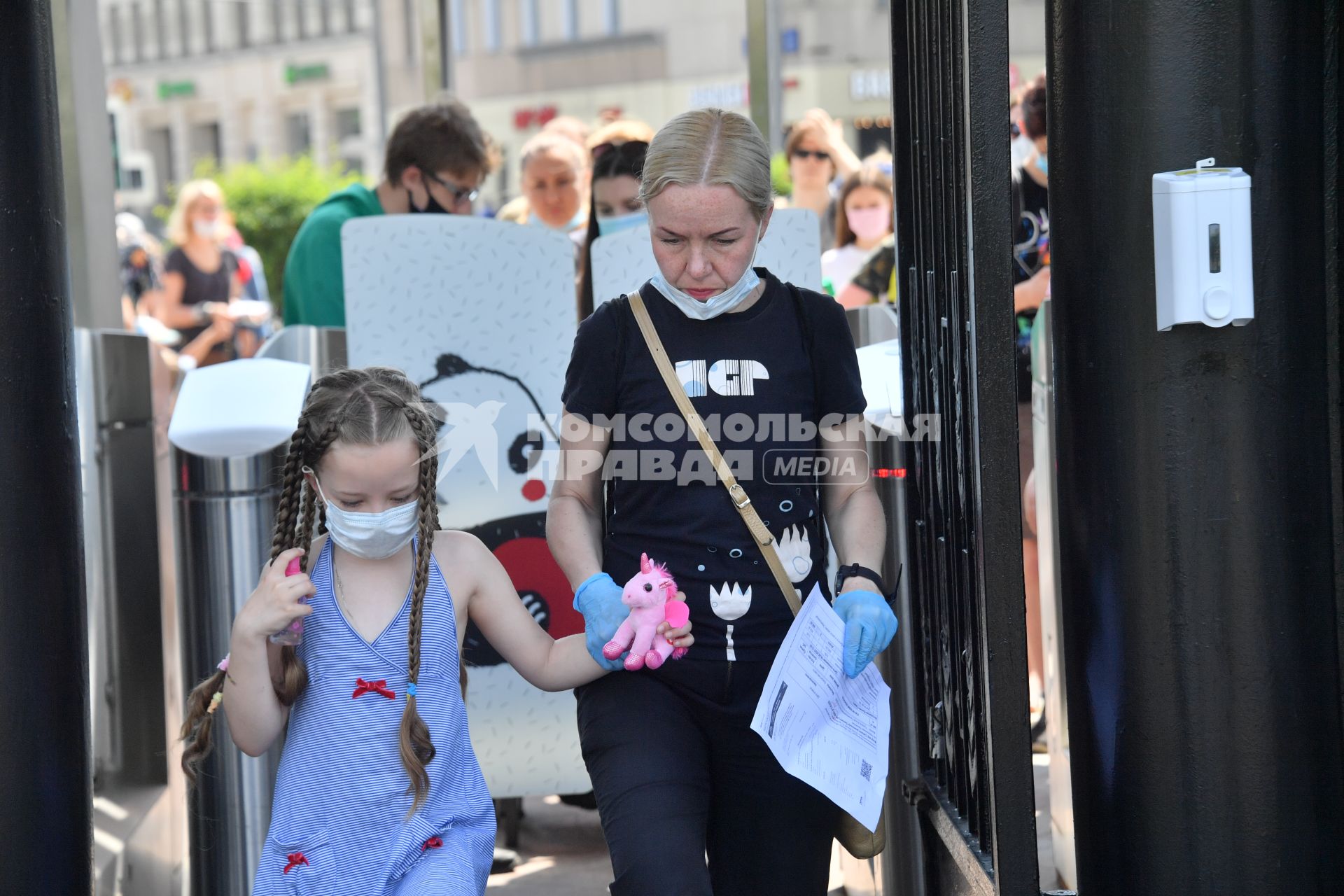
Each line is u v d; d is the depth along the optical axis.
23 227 2.93
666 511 3.10
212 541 4.20
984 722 3.18
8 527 2.93
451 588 3.13
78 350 4.91
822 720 3.05
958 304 3.26
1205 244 2.67
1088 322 2.87
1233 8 2.72
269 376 4.49
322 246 6.22
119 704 5.12
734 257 3.00
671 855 2.84
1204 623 2.78
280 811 2.98
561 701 4.89
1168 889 2.83
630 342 3.14
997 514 2.80
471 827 3.05
